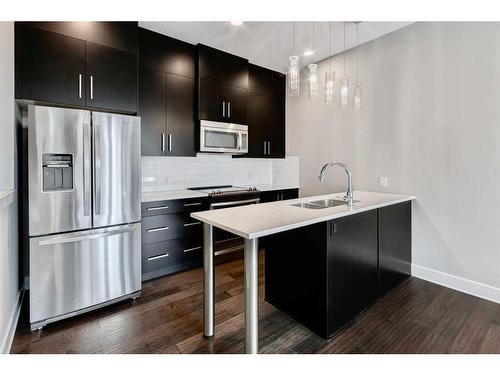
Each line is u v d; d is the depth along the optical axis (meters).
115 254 2.31
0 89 1.89
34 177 1.92
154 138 3.00
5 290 1.73
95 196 2.19
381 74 3.07
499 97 2.26
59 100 2.15
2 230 1.64
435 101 2.65
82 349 1.75
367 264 2.21
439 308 2.24
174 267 2.99
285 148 4.40
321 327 1.86
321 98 3.79
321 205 2.62
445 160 2.60
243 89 3.67
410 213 2.84
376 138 3.15
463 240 2.51
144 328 1.98
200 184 3.78
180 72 3.17
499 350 1.73
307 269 1.95
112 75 2.42
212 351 1.72
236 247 3.38
